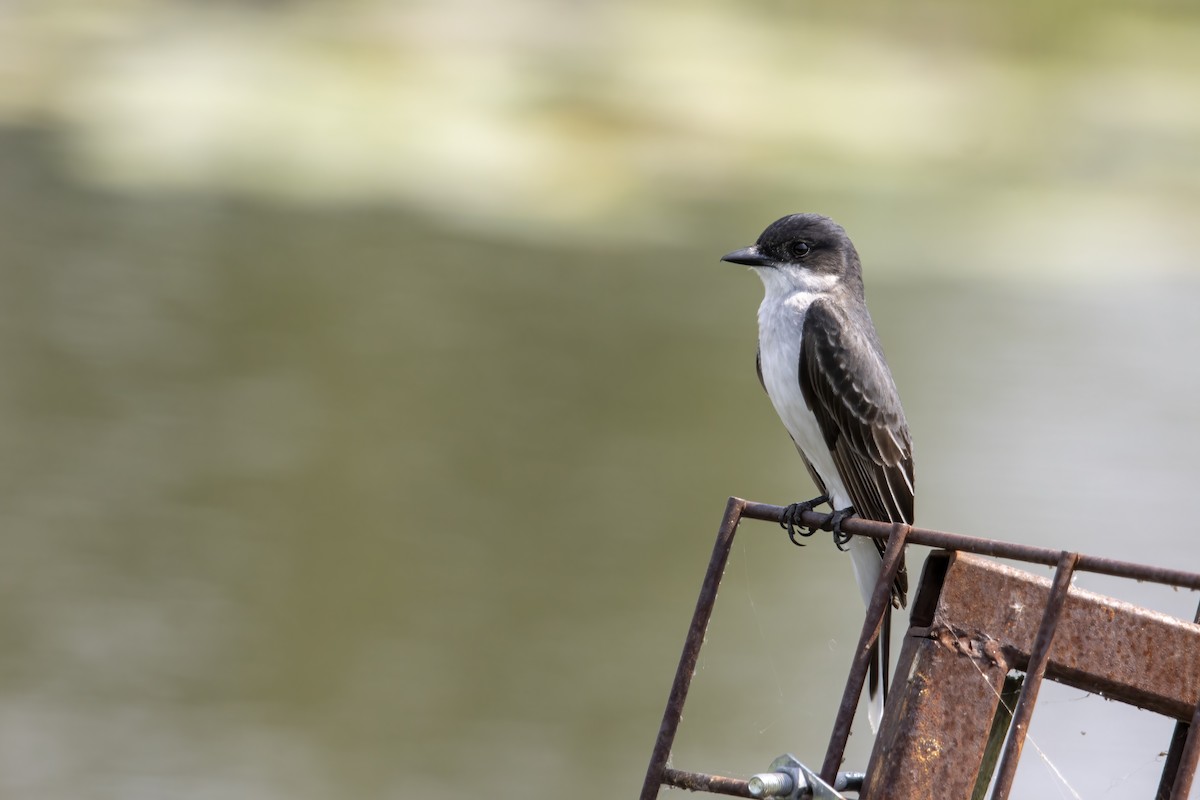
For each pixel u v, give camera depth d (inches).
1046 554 143.7
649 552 603.2
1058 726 420.5
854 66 1427.2
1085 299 995.3
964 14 1557.6
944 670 150.6
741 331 950.4
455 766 447.8
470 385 827.4
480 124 1304.1
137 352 866.8
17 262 1035.9
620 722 474.3
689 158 1262.3
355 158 1284.4
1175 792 148.2
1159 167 1258.6
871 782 152.4
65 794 434.0
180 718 480.7
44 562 588.7
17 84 1322.6
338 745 462.9
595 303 1003.3
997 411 744.3
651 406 797.2
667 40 1455.5
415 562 593.9
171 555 602.5
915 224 1136.2
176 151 1267.2
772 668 500.4
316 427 754.8
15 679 500.1
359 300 995.3
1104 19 1574.8
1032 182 1235.2
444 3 1485.0
